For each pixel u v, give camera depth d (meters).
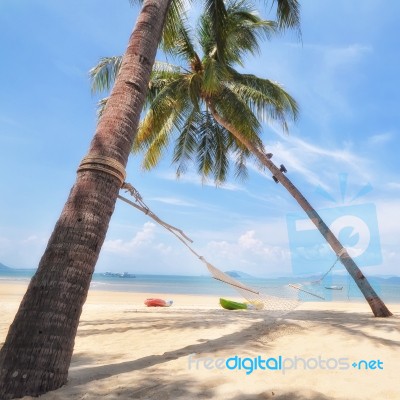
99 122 3.31
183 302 18.19
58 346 2.51
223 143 12.64
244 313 9.05
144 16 3.93
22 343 2.44
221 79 9.23
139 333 5.61
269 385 2.70
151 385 2.67
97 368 3.18
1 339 5.27
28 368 2.39
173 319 7.48
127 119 3.30
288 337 4.81
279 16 8.09
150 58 3.74
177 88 10.44
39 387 2.40
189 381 2.77
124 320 7.46
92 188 2.93
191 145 12.34
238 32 10.74
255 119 9.80
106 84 10.41
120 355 3.98
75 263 2.68
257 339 4.66
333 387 2.74
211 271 4.25
